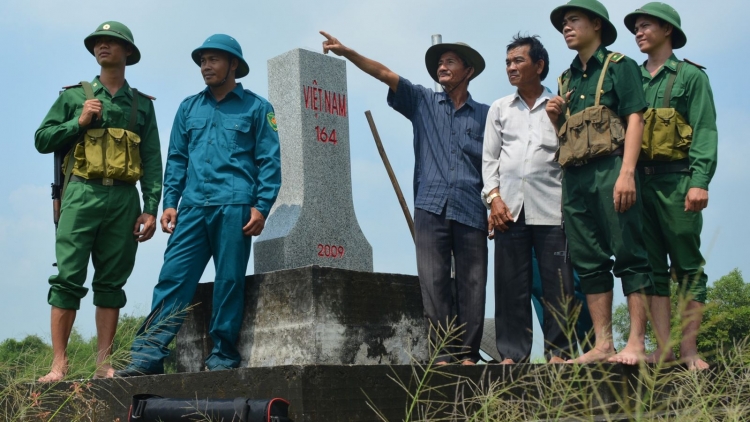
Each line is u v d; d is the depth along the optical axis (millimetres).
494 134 5445
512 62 5379
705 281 5133
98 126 5434
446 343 4555
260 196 5414
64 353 5242
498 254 5367
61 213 5367
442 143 5598
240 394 4258
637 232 4746
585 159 4812
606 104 4824
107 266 5449
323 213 6285
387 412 4242
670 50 5379
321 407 4023
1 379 4918
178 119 5742
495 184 5379
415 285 5820
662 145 5117
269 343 5320
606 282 4871
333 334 5215
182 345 5816
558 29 5219
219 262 5355
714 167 5035
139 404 4449
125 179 5422
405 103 5758
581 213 4906
